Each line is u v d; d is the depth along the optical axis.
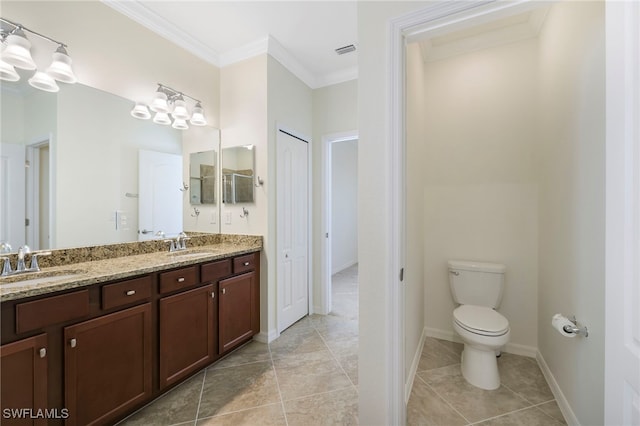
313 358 2.23
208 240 2.64
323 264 3.19
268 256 2.54
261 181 2.56
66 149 1.77
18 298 1.15
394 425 1.29
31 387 1.19
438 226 2.51
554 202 1.81
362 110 1.33
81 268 1.62
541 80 2.07
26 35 1.55
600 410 1.23
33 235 1.63
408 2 1.23
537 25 2.08
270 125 2.56
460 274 2.32
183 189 2.47
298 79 2.96
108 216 1.98
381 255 1.30
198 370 1.98
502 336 1.75
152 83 2.23
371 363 1.33
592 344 1.29
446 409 1.62
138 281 1.59
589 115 1.34
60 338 1.28
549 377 1.85
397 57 1.26
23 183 1.60
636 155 0.72
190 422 1.54
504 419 1.55
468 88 2.40
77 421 1.32
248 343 2.50
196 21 2.24
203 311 1.99
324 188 3.17
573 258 1.50
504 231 2.29
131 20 2.08
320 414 1.60
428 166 2.55
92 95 1.89
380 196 1.30
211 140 2.70
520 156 2.23
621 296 0.77
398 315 1.29
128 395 1.53
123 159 2.07
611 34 0.82
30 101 1.62
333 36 2.45
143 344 1.61
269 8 2.09
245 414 1.60
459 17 1.17
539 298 2.13
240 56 2.63
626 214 0.75
